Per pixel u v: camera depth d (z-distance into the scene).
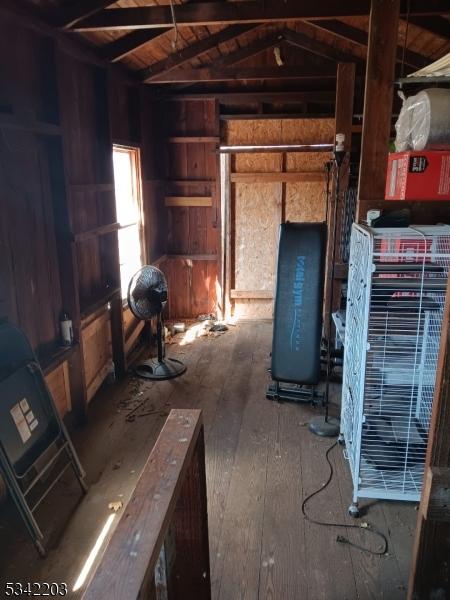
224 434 3.07
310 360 3.40
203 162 5.29
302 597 1.85
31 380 2.35
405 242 2.08
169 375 3.98
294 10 2.94
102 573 0.77
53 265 2.95
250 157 5.30
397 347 2.17
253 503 2.39
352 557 2.04
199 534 1.25
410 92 4.45
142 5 3.15
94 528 2.25
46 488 2.54
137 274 3.76
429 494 1.16
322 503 2.39
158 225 5.37
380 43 2.45
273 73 4.54
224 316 5.69
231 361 4.38
